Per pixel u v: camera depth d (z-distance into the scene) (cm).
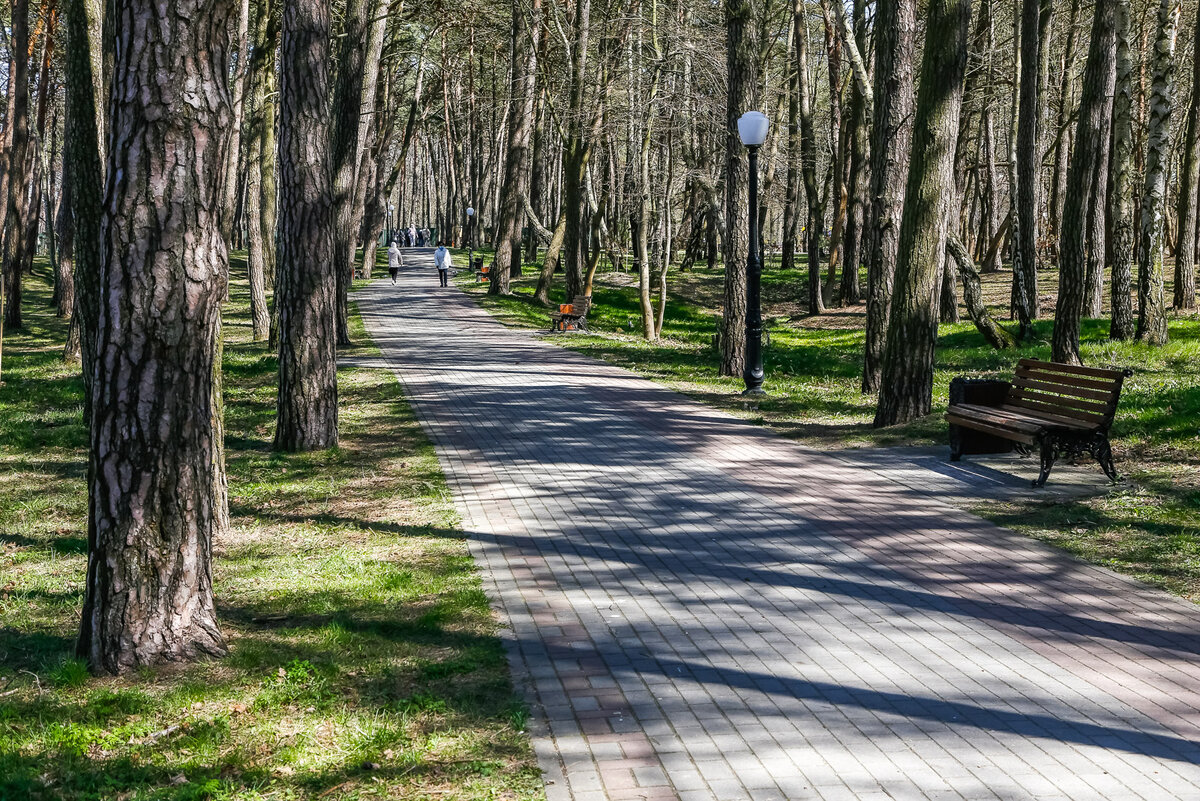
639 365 2019
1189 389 1263
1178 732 446
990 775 405
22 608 644
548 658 536
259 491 979
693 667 525
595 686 498
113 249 493
